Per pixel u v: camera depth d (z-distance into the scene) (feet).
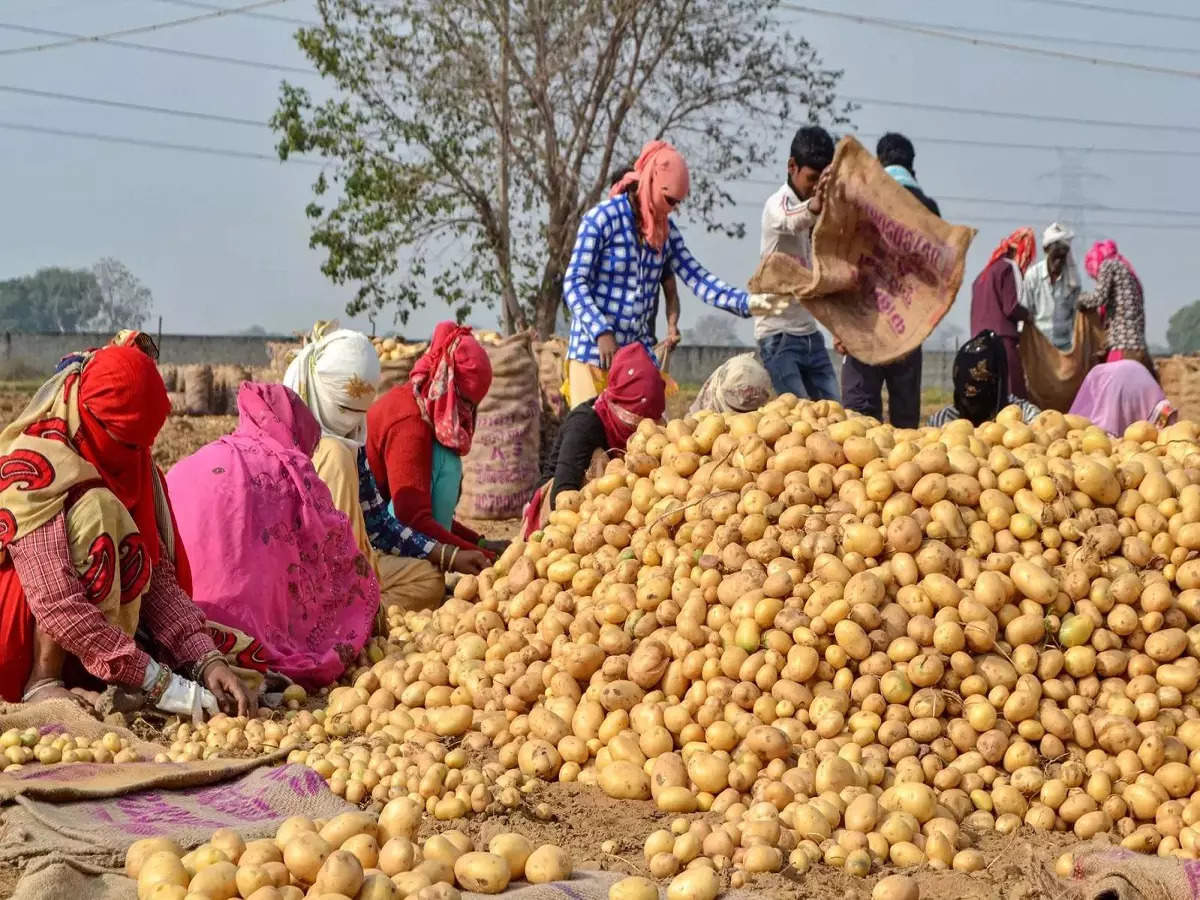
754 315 28.02
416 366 22.79
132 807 11.75
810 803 11.73
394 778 12.80
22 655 15.03
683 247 26.07
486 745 14.42
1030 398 33.47
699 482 16.10
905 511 14.46
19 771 12.51
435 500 22.95
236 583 17.11
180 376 95.91
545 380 41.81
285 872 9.40
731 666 13.71
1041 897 10.16
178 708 15.14
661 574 15.24
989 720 12.92
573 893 9.84
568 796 13.20
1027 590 13.65
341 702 15.92
